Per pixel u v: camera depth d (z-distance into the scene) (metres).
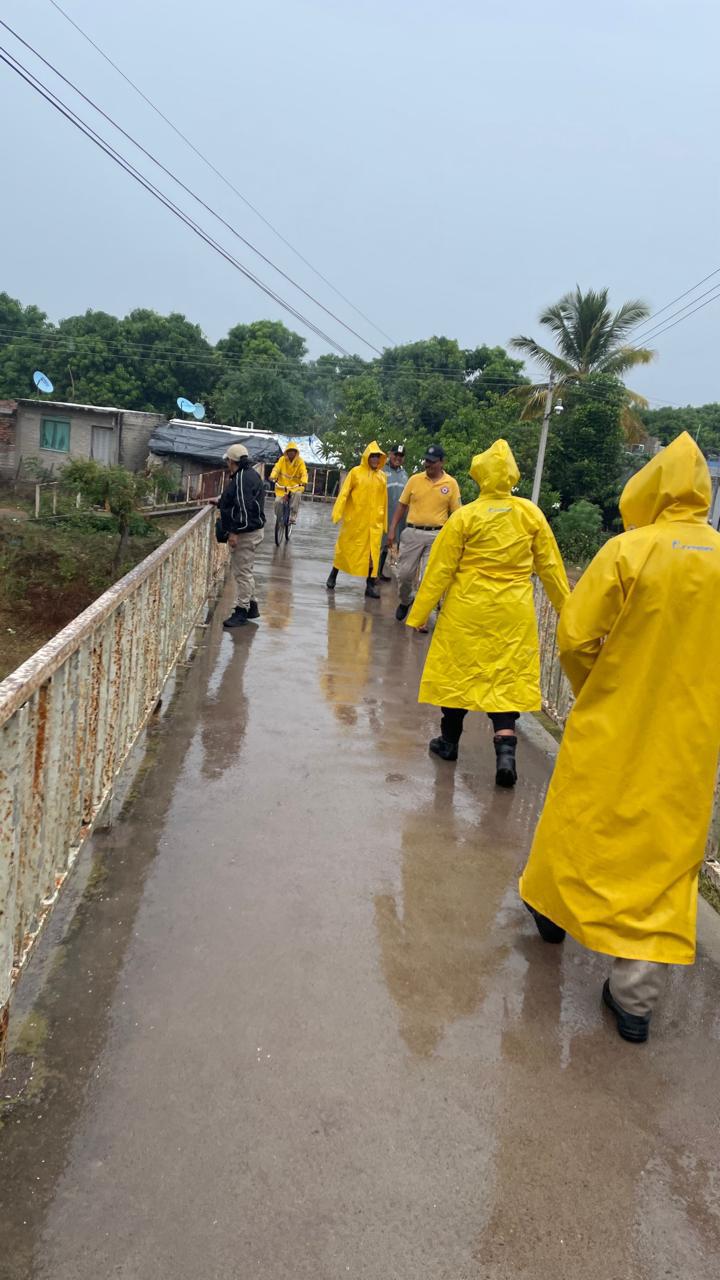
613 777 2.83
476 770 5.08
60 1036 2.58
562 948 3.31
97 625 3.22
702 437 45.59
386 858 3.88
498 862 3.95
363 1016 2.80
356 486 10.16
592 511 28.17
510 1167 2.28
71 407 34.91
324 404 50.53
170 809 4.11
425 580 4.86
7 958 2.28
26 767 2.36
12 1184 2.08
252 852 3.79
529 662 4.84
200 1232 2.00
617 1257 2.05
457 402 37.91
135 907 3.28
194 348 49.78
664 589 2.74
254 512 7.71
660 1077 2.68
